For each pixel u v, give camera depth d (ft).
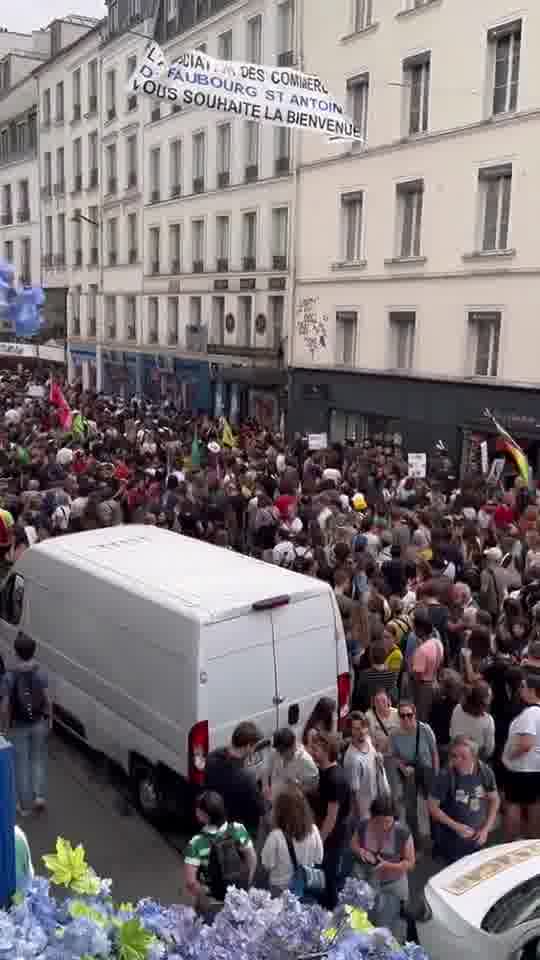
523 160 70.13
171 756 26.32
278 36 96.43
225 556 31.19
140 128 128.06
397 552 41.19
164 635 26.53
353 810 23.04
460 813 23.82
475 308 75.61
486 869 21.63
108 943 9.55
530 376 71.56
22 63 179.73
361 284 87.20
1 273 14.10
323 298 92.43
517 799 25.67
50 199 161.58
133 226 133.80
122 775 31.30
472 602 36.42
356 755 23.29
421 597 33.04
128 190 133.28
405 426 83.35
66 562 31.76
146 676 27.32
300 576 28.94
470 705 25.81
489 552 38.50
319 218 91.81
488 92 72.90
